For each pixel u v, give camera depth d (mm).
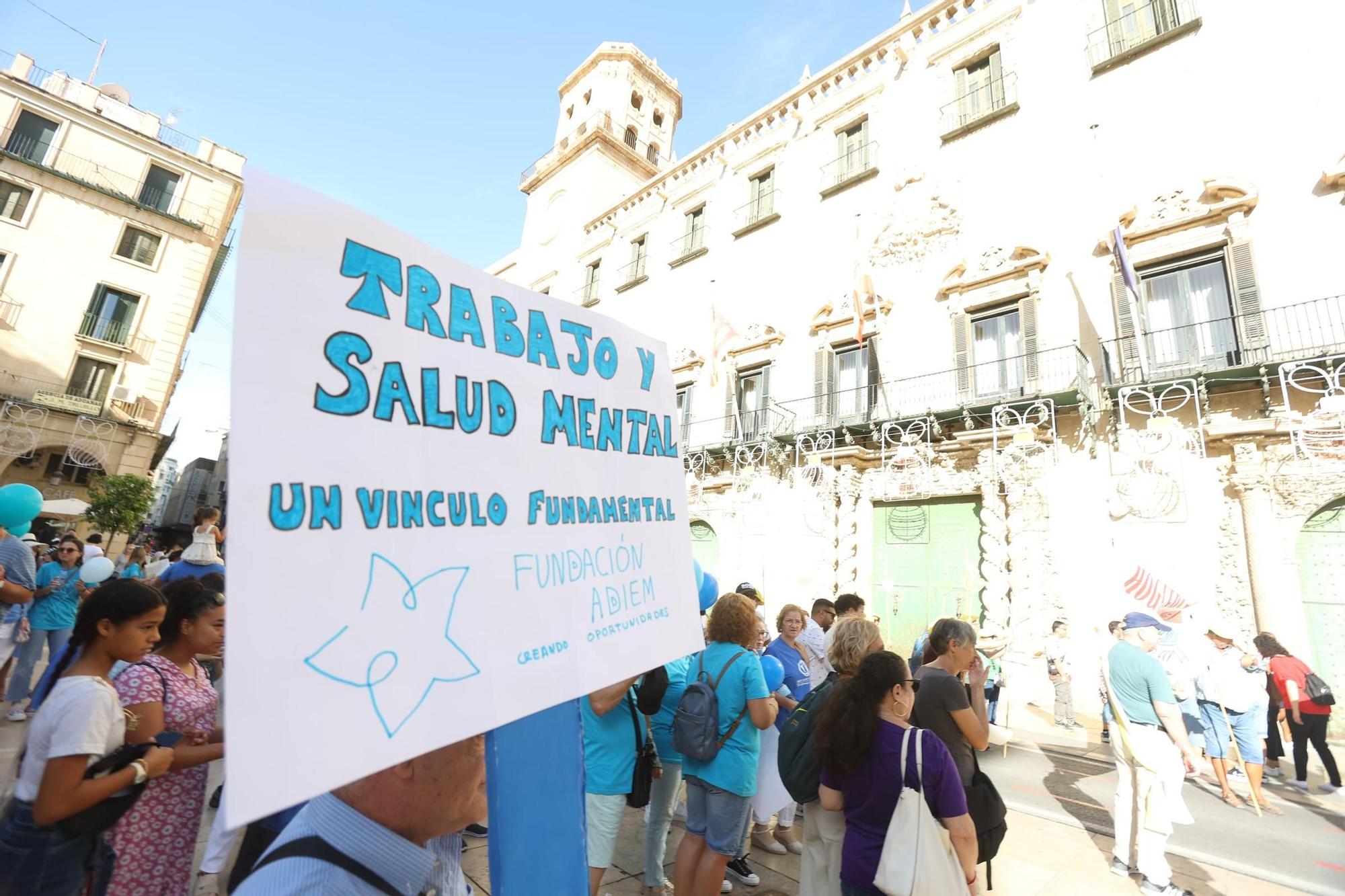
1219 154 9648
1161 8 10773
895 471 12062
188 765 2127
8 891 1677
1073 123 11305
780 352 14906
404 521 1017
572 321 1555
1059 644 8664
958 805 2104
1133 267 10070
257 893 854
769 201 16375
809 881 2592
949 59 13500
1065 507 9820
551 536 1324
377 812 984
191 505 52312
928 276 12648
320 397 937
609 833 2922
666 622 1603
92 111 22266
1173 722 3668
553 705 1188
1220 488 8602
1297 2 9414
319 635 850
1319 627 7793
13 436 19250
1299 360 8016
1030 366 10719
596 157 23109
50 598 6148
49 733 1739
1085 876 3824
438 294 1191
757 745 3023
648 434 1751
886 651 2416
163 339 22500
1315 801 5684
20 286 20406
